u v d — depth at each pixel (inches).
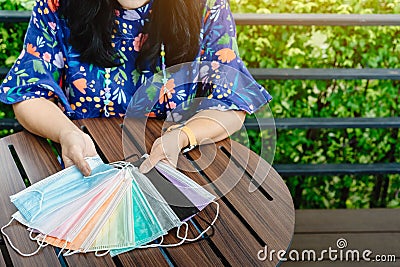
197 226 53.4
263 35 96.4
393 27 97.2
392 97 103.9
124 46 68.0
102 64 67.4
